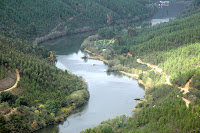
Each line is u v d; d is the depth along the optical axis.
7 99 148.62
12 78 168.38
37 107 152.12
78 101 166.50
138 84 199.88
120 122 134.62
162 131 113.44
